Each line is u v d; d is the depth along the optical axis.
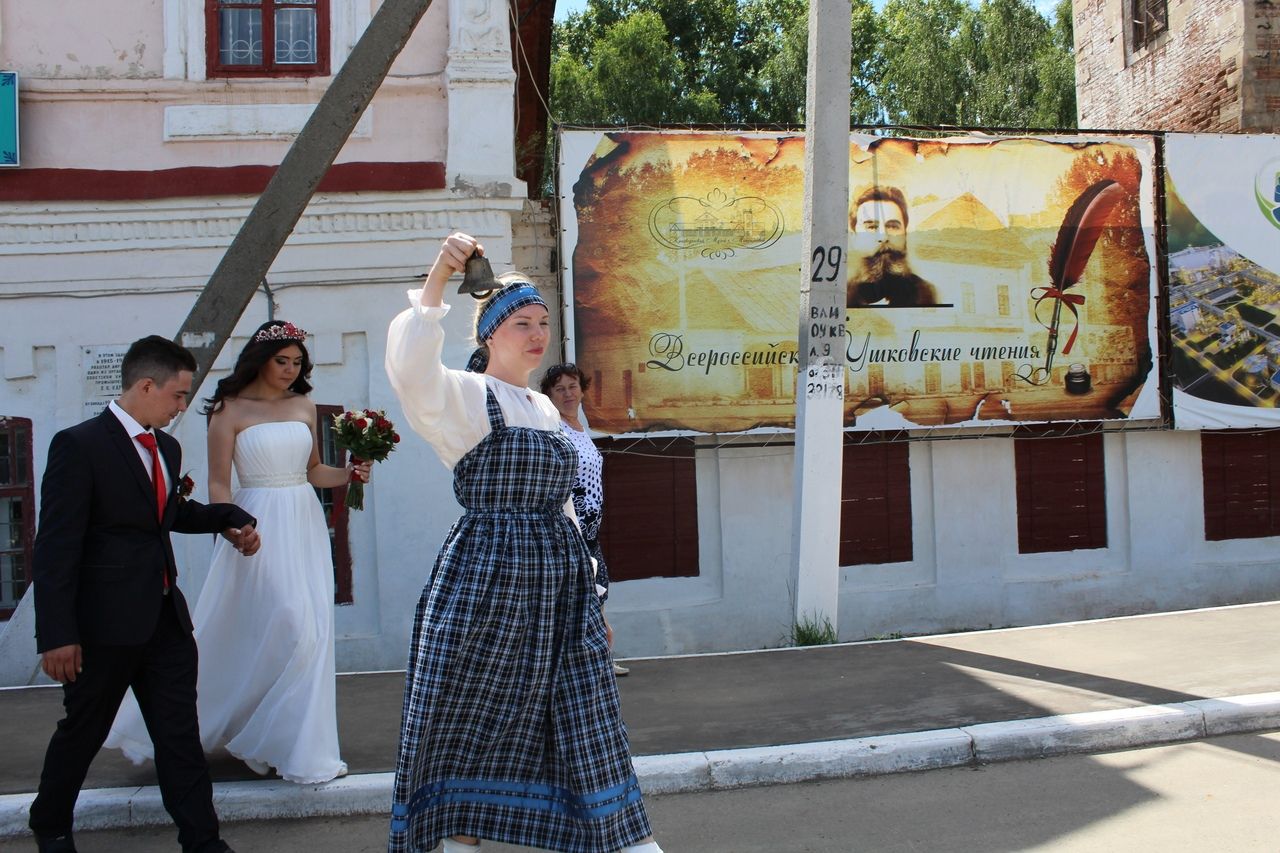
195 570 8.45
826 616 7.59
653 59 25.11
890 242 9.68
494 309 3.46
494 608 3.17
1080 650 6.55
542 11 10.91
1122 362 10.05
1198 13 13.25
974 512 10.14
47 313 8.36
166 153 8.43
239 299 6.29
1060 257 9.95
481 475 3.28
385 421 4.88
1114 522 10.43
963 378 9.79
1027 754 4.89
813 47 7.56
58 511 3.79
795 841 4.08
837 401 7.63
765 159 9.31
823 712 5.43
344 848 4.17
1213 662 6.05
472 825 3.27
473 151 8.58
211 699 4.75
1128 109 15.03
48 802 3.95
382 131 8.59
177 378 4.06
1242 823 4.03
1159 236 10.16
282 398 4.98
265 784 4.60
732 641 9.54
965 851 3.91
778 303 9.32
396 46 6.32
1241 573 10.57
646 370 9.14
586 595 3.37
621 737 3.31
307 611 4.66
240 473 4.82
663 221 9.17
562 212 9.05
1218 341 10.23
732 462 9.62
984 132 9.84
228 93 8.46
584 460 5.91
